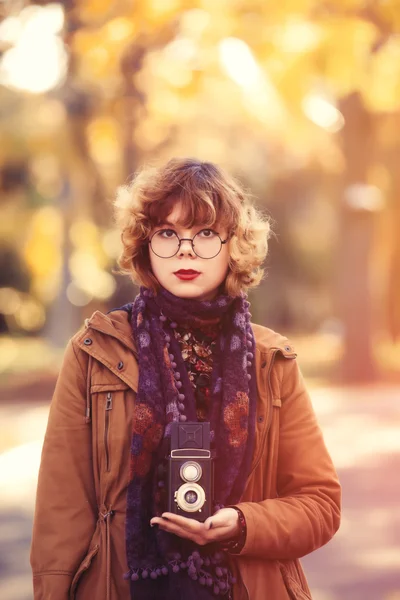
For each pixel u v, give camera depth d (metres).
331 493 2.98
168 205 2.88
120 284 33.03
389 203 25.91
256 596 2.83
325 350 36.62
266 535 2.78
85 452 2.88
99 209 27.88
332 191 29.16
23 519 8.20
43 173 28.98
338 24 10.43
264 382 2.97
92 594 2.80
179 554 2.74
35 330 43.38
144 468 2.77
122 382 2.86
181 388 2.87
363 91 10.95
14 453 11.92
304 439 3.01
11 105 23.05
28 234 30.80
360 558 6.88
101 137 20.41
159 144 21.50
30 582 6.27
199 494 2.66
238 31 11.02
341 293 24.20
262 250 2.99
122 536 2.81
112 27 11.12
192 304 2.89
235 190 2.97
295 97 11.13
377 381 23.95
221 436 2.84
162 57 11.70
